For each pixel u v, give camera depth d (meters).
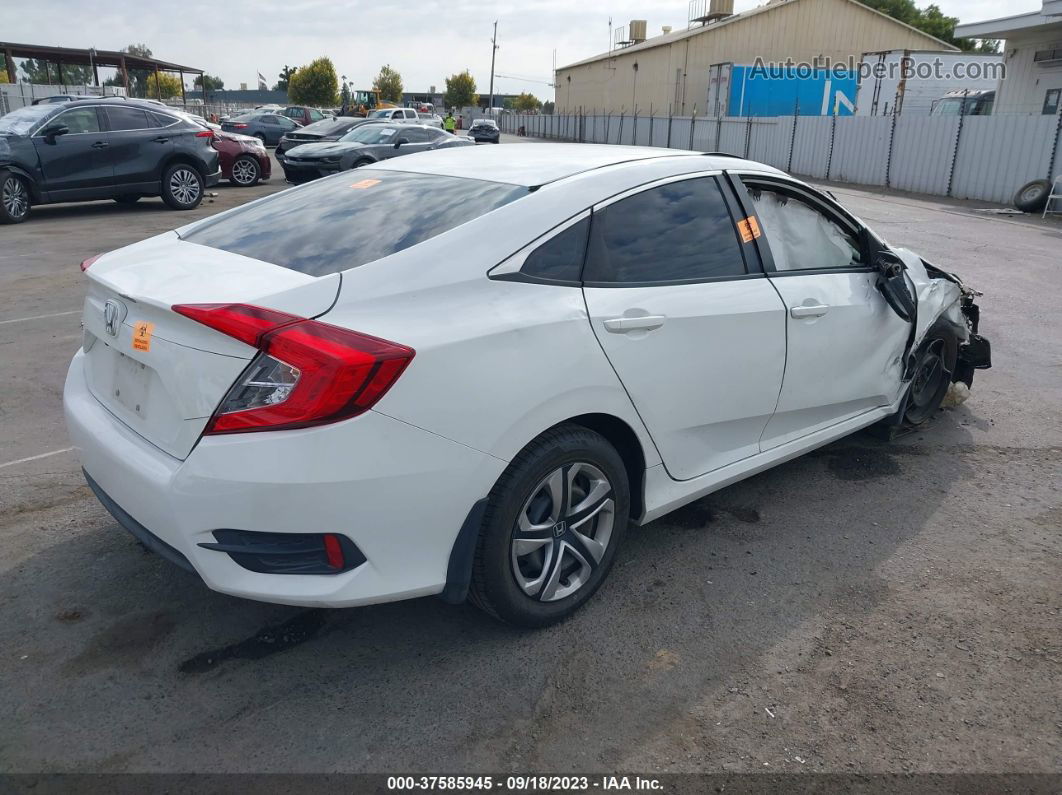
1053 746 2.53
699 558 3.57
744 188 3.60
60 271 9.21
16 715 2.55
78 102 13.41
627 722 2.60
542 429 2.72
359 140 18.42
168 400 2.52
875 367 4.21
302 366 2.29
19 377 5.62
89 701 2.62
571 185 3.03
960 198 20.91
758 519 3.94
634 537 3.75
